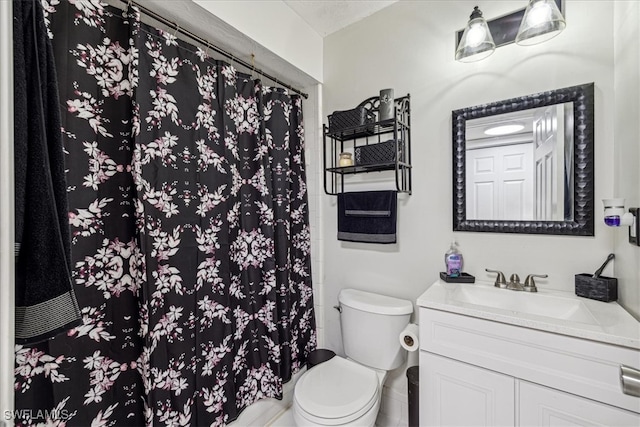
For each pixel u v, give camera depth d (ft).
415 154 5.09
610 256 3.51
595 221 3.61
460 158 4.57
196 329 3.98
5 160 1.24
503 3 4.24
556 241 3.88
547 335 2.87
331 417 3.63
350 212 5.57
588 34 3.63
